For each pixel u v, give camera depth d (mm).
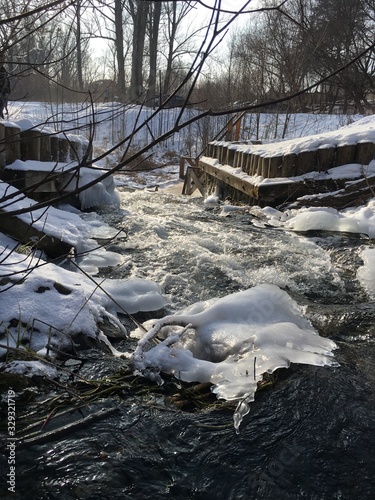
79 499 2355
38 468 2531
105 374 3434
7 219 5730
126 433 2838
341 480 2553
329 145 8914
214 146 13297
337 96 26172
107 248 6297
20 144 7789
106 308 4441
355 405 3172
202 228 7738
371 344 4062
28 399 3082
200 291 5191
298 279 5594
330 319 4500
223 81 22391
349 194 8328
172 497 2408
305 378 3438
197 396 3234
